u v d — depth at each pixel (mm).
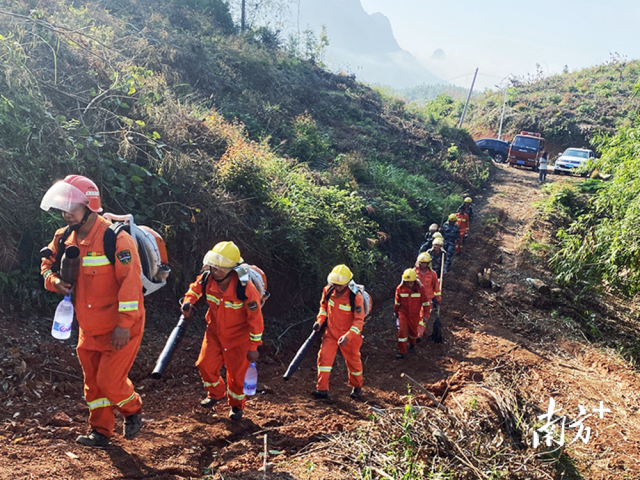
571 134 42531
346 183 13586
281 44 28094
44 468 3717
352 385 6535
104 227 3986
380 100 28953
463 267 13531
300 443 5055
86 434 4320
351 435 5297
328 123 21234
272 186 9820
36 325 5773
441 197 17891
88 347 4039
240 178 8797
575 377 8648
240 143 9719
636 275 10422
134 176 7168
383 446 4969
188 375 6262
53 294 6109
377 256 11430
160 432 4715
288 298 8734
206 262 4836
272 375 7016
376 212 13352
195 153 8961
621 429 7156
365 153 18781
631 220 10109
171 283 7273
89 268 3916
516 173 26969
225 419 5266
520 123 44344
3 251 5746
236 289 4879
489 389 6980
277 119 16141
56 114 7254
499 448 5402
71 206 3768
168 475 4074
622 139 11711
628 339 10969
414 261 13320
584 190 20609
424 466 4711
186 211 7629
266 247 8406
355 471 4574
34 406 4645
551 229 17312
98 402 4117
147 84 10016
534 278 13109
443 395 7008
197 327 7230
